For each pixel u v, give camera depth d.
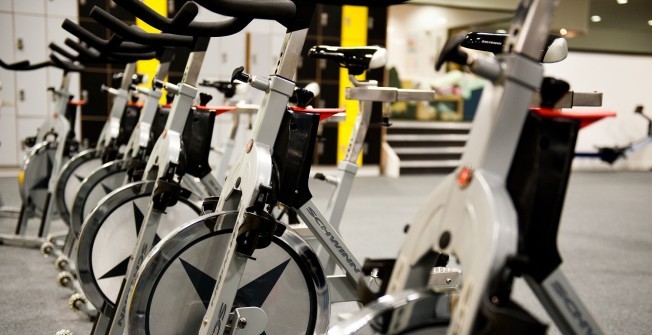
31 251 4.15
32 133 8.02
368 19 9.23
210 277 1.82
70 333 2.45
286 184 1.87
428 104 12.61
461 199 1.08
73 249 3.45
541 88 1.19
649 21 12.26
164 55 2.93
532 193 1.18
